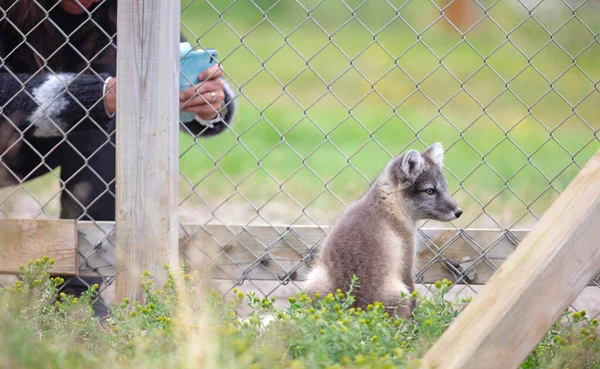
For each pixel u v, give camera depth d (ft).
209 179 51.47
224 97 25.20
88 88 22.70
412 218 26.18
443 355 13.58
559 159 58.08
